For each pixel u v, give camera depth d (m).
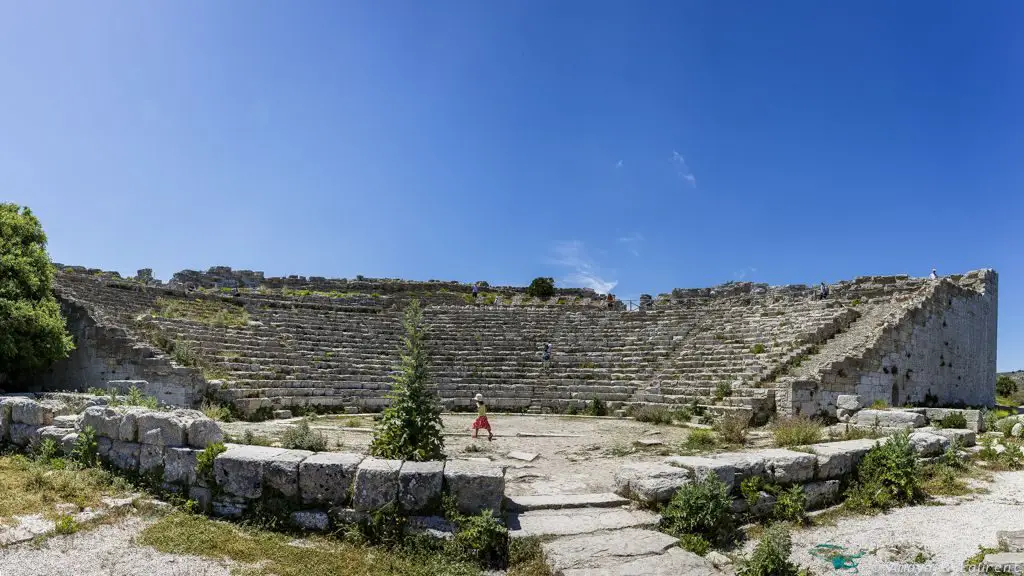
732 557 8.45
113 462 10.65
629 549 7.99
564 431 20.28
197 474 9.45
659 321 34.25
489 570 7.91
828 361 22.30
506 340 34.00
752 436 18.25
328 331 32.19
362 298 38.44
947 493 11.94
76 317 22.97
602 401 27.16
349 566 7.72
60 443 11.56
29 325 19.00
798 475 10.93
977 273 33.16
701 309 34.56
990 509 10.82
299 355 28.23
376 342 32.38
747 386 23.11
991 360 33.09
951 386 28.17
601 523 8.95
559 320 36.81
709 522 9.09
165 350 23.64
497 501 8.65
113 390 17.98
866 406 22.36
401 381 10.03
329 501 8.79
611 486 11.26
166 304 29.98
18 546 7.76
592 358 31.34
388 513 8.48
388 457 9.47
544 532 8.52
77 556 7.64
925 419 17.95
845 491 11.45
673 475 9.96
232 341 27.28
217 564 7.63
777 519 10.17
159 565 7.50
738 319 31.28
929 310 26.73
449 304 42.81
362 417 23.70
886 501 11.03
